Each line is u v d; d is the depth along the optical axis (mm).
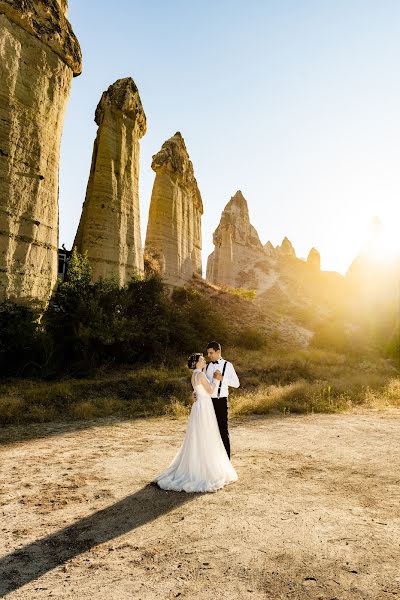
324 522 4270
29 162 17969
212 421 5785
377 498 5020
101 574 3367
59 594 3084
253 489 5395
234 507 4750
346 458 7004
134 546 3852
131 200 27547
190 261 46156
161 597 2994
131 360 19281
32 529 4293
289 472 6180
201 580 3205
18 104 17547
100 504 4957
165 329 21031
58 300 18656
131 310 21266
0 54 16781
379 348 33844
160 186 40594
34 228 18000
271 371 19266
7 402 11055
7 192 16891
